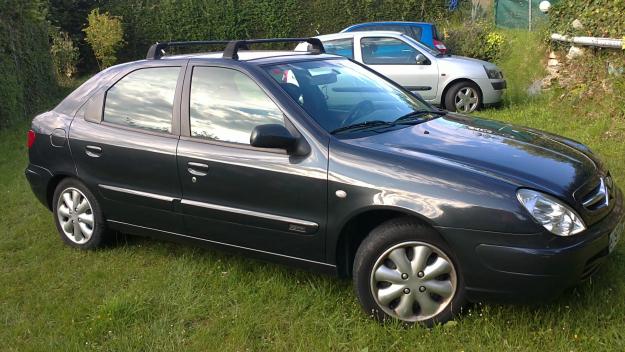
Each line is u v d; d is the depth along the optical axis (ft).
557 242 10.37
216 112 13.78
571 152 12.73
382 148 11.85
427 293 11.42
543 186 10.82
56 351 11.77
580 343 10.60
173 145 14.03
